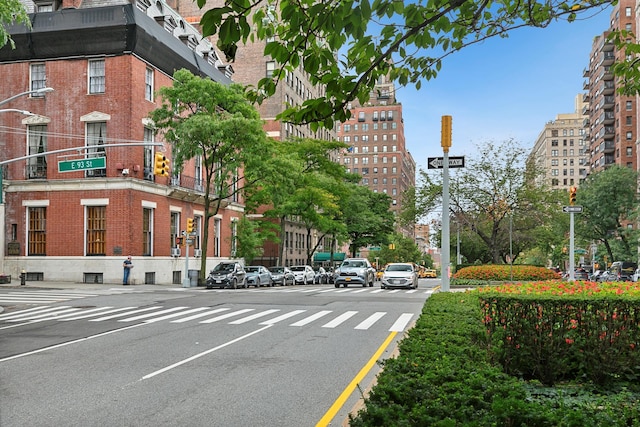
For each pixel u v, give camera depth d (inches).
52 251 1398.9
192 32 1882.4
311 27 196.1
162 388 318.0
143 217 1437.0
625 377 302.2
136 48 1375.5
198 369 371.6
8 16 772.6
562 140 6732.3
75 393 306.2
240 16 172.2
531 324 304.7
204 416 262.1
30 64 1432.1
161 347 462.3
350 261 1637.6
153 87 1467.8
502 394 173.3
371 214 2920.8
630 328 297.4
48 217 1405.0
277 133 2508.6
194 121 1294.3
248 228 1796.3
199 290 1263.5
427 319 326.6
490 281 1350.9
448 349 235.6
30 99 1427.2
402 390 172.1
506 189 1558.8
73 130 1398.9
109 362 396.2
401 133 6338.6
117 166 1360.7
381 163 6131.9
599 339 297.4
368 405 157.4
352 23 183.3
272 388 318.0
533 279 1375.5
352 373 358.9
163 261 1510.8
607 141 4008.4
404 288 1460.4
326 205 1905.8
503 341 298.0
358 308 810.8
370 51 212.1
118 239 1354.6
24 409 274.2
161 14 1620.3
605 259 3122.5
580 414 153.9
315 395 301.7
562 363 297.1
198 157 1731.1
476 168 1566.2
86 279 1374.3
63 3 1438.2
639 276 1817.2
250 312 750.5
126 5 1354.6
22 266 1412.4
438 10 219.8
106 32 1357.0
